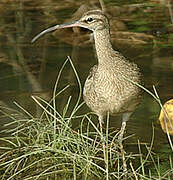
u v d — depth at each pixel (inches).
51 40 676.1
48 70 593.6
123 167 411.8
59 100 527.2
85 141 438.6
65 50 643.5
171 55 614.9
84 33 682.2
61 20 714.8
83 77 571.2
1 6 776.9
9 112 503.8
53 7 761.6
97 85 417.1
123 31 680.4
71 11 742.5
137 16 720.3
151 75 568.7
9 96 536.4
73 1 772.0
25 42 671.8
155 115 498.6
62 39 677.3
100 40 419.8
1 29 708.0
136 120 491.8
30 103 522.3
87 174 406.3
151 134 468.1
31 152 412.2
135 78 418.6
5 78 578.6
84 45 655.1
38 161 411.5
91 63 601.6
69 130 436.1
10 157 432.8
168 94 528.7
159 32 674.2
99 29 422.0
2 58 627.8
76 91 545.0
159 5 747.4
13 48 655.1
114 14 724.7
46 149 408.8
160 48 634.8
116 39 662.5
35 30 699.4
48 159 429.1
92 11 427.8
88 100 435.2
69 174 412.2
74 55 627.2
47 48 653.3
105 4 753.0
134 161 430.6
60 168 421.4
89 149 418.3
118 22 700.0
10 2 786.8
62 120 428.5
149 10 735.1
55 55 630.5
